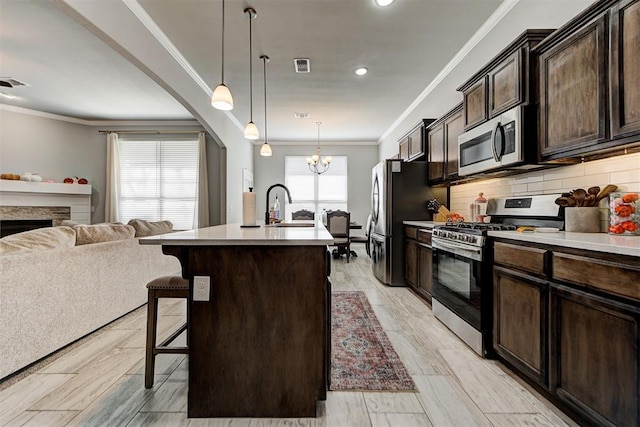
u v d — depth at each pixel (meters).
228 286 1.55
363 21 2.96
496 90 2.45
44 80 4.34
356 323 2.78
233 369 1.55
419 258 3.54
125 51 2.68
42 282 2.08
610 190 1.86
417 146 4.47
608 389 1.25
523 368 1.76
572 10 2.11
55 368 1.99
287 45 3.39
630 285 1.16
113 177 6.17
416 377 1.89
